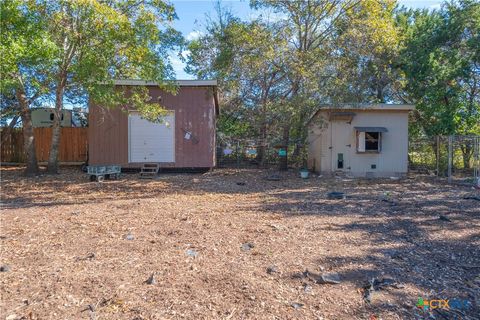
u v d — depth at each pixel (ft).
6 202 25.36
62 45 32.30
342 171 43.57
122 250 14.11
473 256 13.85
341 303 9.96
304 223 18.70
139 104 36.70
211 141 45.14
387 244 15.17
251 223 18.65
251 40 44.96
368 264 12.80
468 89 53.06
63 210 22.30
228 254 13.65
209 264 12.60
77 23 30.94
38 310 9.41
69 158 55.42
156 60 33.99
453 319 9.30
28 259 13.07
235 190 31.78
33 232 16.76
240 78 49.39
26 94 39.55
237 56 47.80
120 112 44.21
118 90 40.73
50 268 12.19
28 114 39.83
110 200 26.35
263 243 15.03
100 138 44.27
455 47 51.34
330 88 41.14
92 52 30.96
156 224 18.39
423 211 22.22
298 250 14.17
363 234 16.65
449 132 50.60
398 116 43.98
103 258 13.20
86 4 28.35
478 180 33.81
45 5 29.48
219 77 51.16
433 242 15.58
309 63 43.68
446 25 51.03
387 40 46.16
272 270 12.04
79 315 9.23
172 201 25.88
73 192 30.09
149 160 44.78
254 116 50.16
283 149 48.91
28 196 27.96
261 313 9.41
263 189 32.42
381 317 9.29
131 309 9.54
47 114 55.47
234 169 50.19
